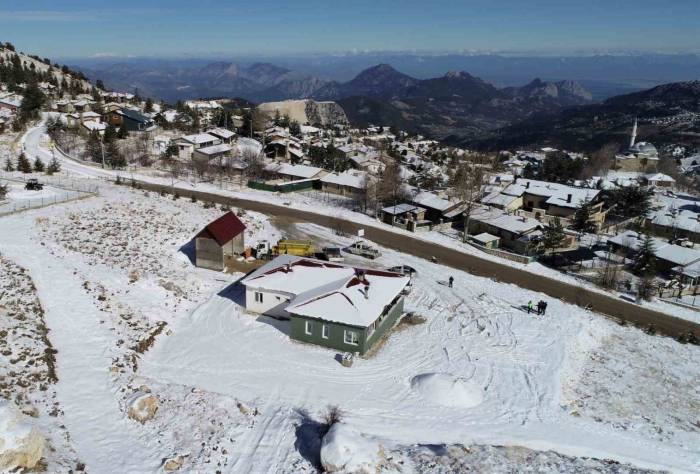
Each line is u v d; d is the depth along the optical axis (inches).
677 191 4421.8
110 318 1393.9
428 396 1237.1
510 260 2477.9
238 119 6422.2
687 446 1151.6
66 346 1224.2
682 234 3024.1
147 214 2353.6
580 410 1261.1
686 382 1454.2
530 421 1178.6
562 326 1722.4
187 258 2001.7
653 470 1051.3
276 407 1139.9
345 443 932.0
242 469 928.3
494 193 3479.3
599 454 1085.8
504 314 1787.6
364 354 1411.2
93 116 4662.9
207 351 1358.3
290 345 1433.3
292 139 5546.3
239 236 2087.8
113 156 3619.6
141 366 1246.9
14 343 1141.1
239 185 3518.7
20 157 2992.1
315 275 1653.5
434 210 3029.0
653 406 1314.0
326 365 1343.5
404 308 1772.9
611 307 1998.0
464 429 1127.6
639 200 3321.9
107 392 1094.4
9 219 1913.1
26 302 1326.3
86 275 1579.7
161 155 4023.1
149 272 1755.7
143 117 5064.0
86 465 868.6
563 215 3294.8
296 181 3649.1
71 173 3169.3
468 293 1958.7
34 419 940.6
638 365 1536.7
